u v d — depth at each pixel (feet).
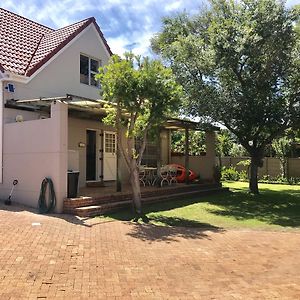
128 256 23.58
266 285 19.48
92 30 54.85
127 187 50.44
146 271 21.03
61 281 19.02
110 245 25.82
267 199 53.47
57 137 36.09
